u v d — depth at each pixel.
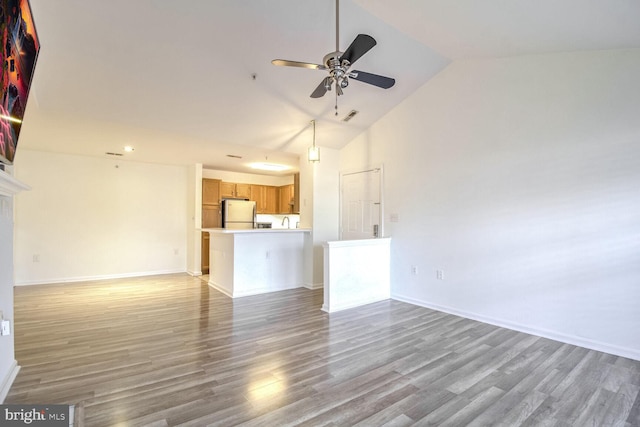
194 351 2.69
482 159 3.54
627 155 2.63
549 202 3.04
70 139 4.58
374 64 3.62
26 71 1.79
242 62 3.22
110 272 5.89
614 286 2.69
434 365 2.46
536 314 3.12
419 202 4.20
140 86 3.31
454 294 3.79
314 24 2.92
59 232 5.46
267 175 8.16
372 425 1.75
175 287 5.18
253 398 1.99
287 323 3.43
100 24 2.59
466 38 3.05
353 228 5.20
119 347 2.76
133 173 6.15
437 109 3.99
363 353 2.67
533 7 2.27
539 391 2.10
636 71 2.59
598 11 2.12
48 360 2.49
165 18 2.63
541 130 3.10
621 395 2.06
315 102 4.08
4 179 1.68
